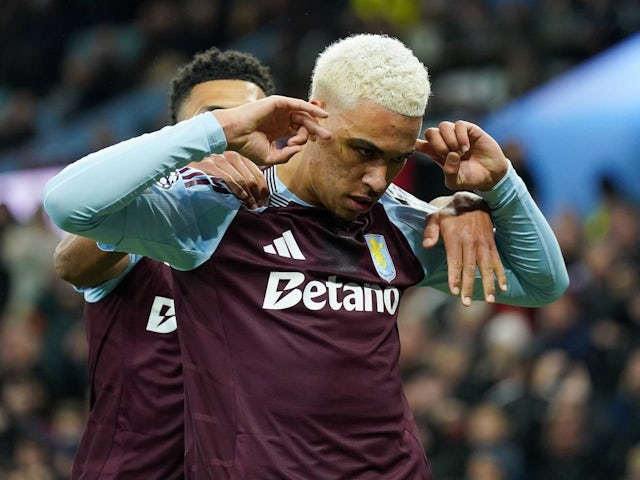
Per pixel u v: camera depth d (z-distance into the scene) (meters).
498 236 13.02
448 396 31.14
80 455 13.50
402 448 11.84
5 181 48.62
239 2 53.94
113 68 55.97
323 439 11.34
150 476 13.08
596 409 29.58
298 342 11.40
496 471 28.59
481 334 32.31
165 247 11.34
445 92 43.47
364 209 11.40
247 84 14.70
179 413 13.03
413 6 47.81
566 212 34.69
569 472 28.67
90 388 13.52
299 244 11.66
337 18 46.97
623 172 35.25
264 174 12.02
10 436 32.19
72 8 60.09
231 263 11.53
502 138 37.88
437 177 36.50
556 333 31.16
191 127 10.85
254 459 11.22
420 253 12.62
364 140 10.99
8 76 59.53
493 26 45.25
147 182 10.75
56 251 12.84
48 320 38.53
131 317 13.08
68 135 53.75
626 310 31.09
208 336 11.55
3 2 60.88
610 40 44.25
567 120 36.47
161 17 54.78
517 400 29.88
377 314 11.88
